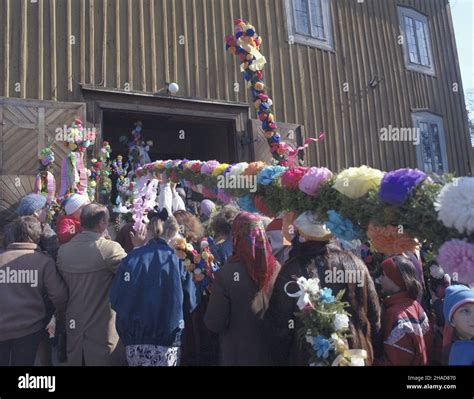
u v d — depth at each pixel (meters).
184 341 3.38
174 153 11.19
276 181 2.64
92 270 2.88
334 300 2.09
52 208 5.60
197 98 7.96
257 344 2.35
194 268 3.15
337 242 2.44
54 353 4.39
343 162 9.42
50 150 6.23
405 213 1.86
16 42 6.77
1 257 2.82
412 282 2.62
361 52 10.13
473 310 2.21
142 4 7.76
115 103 7.32
